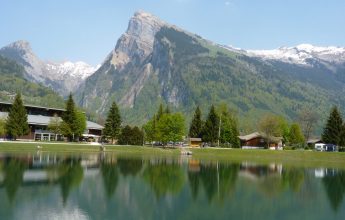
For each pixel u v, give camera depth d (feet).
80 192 156.97
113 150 473.67
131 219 119.55
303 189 194.70
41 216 118.11
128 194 158.20
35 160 285.84
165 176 222.07
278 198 164.14
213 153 486.79
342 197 173.37
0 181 175.11
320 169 325.42
